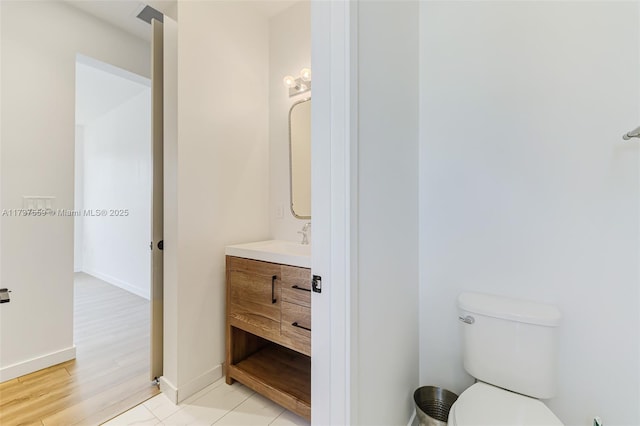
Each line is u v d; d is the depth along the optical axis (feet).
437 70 5.03
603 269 3.85
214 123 6.08
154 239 5.82
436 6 5.04
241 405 5.26
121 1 6.86
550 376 3.68
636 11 3.65
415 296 5.04
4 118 6.07
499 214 4.53
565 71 4.05
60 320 6.72
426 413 4.63
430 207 5.10
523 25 4.33
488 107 4.60
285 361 6.08
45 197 6.59
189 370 5.55
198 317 5.73
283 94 7.16
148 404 5.25
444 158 4.98
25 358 6.21
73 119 7.07
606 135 3.82
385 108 3.78
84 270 16.31
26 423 4.72
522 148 4.35
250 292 5.58
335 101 2.90
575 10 3.98
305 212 6.77
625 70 3.71
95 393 5.54
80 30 7.17
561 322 4.06
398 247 4.25
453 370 4.95
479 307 4.08
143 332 8.39
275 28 7.29
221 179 6.23
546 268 4.20
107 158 14.25
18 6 6.24
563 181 4.08
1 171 6.03
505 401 3.59
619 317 3.77
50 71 6.69
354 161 2.92
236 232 6.56
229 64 6.39
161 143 5.90
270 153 7.45
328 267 2.95
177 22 5.41
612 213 3.80
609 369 3.83
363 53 3.16
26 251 6.31
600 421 3.56
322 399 3.02
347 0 2.84
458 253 4.87
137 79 8.52
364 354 3.18
